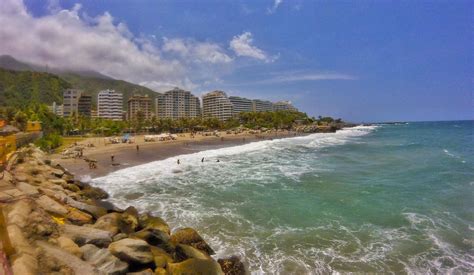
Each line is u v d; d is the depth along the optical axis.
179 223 14.50
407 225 14.23
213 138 82.94
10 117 61.16
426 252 11.45
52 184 17.91
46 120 71.31
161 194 20.19
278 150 48.88
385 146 54.38
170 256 10.18
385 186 22.19
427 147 50.41
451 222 14.51
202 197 19.28
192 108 180.00
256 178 25.28
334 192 20.50
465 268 10.33
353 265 10.48
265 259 10.87
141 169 30.53
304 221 14.88
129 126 104.38
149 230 11.37
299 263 10.59
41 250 7.34
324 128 127.00
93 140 69.75
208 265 9.31
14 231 7.56
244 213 16.02
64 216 12.23
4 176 15.02
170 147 56.00
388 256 11.14
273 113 144.12
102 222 11.71
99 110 142.12
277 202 18.09
